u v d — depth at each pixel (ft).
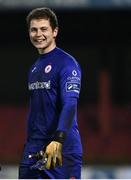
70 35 160.15
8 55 174.09
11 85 175.22
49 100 41.39
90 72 173.47
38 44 41.91
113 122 158.40
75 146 41.34
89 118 158.81
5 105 165.68
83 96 172.65
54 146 37.73
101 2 132.77
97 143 153.28
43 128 41.55
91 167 109.29
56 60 41.63
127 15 153.79
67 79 40.50
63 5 132.98
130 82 174.40
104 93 157.17
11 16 154.30
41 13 41.68
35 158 41.32
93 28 157.99
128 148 152.15
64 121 38.70
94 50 172.65
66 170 41.09
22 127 160.04
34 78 42.29
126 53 172.86
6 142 155.33
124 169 107.34
